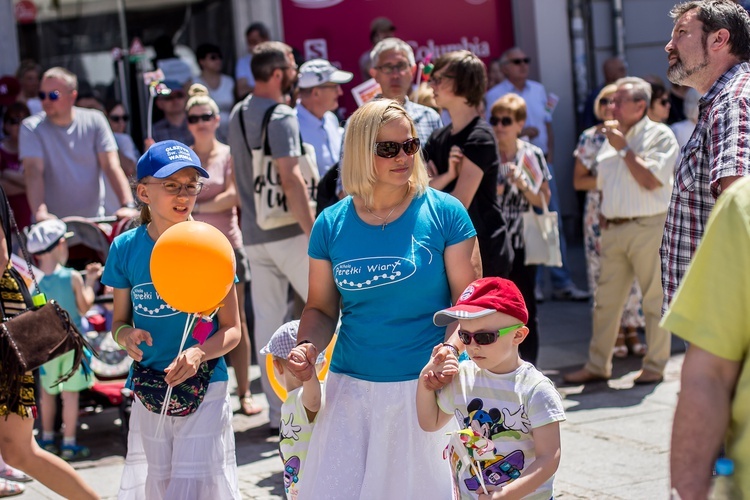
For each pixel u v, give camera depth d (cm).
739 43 364
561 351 823
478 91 530
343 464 354
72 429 614
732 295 230
